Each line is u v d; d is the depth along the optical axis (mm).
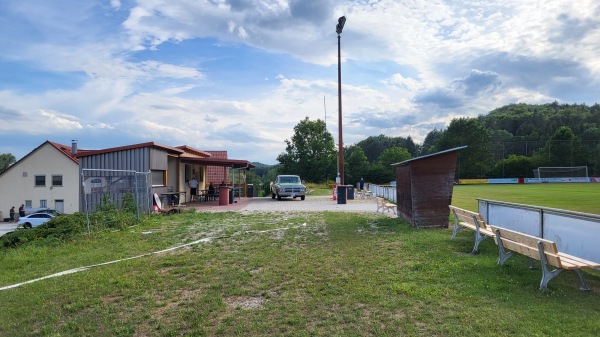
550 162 86125
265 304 5504
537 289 5688
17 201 51625
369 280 6379
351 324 4684
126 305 5684
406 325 4555
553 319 4559
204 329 4734
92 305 5738
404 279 6379
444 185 12000
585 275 6438
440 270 6812
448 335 4262
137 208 15227
